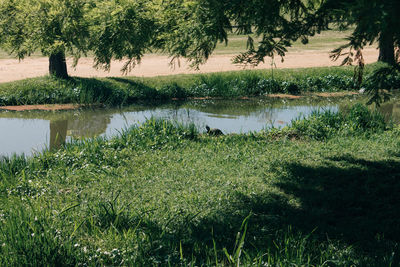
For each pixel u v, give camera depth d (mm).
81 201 7391
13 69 23766
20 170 9125
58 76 20047
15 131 14594
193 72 23734
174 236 5992
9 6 18109
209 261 5301
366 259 5398
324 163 9430
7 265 5125
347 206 7273
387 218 6836
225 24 7891
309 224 6574
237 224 6531
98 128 15219
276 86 21719
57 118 16531
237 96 20781
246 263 5184
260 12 7371
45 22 17062
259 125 15586
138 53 13781
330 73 22922
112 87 19672
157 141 11000
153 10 11898
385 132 12078
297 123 12586
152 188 8023
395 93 20531
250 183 8273
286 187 8102
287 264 5121
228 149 10531
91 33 16188
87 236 6086
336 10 5281
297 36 7656
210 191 7812
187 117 16766
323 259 5398
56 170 9148
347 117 13125
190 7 8586
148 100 19656
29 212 6551
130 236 5930
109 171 8984
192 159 9742
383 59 25000
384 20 4539
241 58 8188
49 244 5465
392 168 8984
